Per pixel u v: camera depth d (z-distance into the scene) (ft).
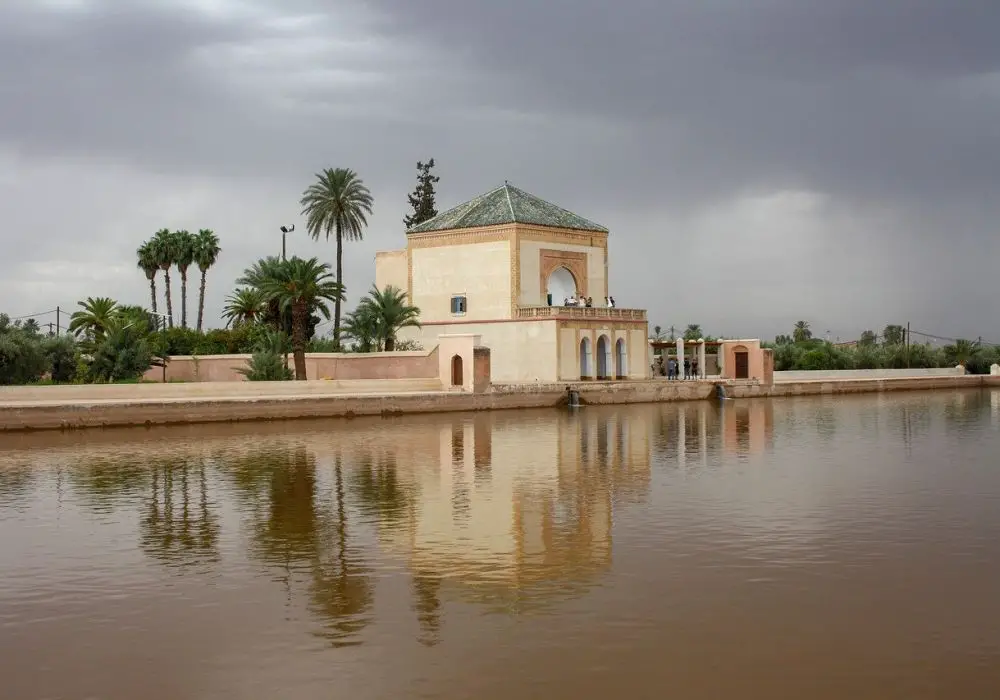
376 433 157.28
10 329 212.43
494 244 254.68
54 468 116.37
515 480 106.52
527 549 73.61
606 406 224.53
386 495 97.25
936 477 108.27
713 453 130.93
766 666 49.57
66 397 169.17
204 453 130.31
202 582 65.51
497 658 50.88
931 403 240.53
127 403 160.97
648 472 112.57
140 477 109.40
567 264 265.34
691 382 247.70
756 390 260.62
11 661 51.31
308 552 73.51
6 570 68.85
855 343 457.68
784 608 58.54
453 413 199.00
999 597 60.54
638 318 266.16
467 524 82.94
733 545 74.23
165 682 48.44
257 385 192.44
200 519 85.97
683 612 57.93
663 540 76.13
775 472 112.47
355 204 279.08
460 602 60.39
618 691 46.73
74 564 70.44
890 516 85.10
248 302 279.08
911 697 45.91
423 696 46.39
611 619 56.80
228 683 48.21
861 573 66.08
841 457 126.72
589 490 99.76
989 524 81.61
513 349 249.34
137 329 216.95
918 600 59.98
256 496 97.04
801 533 78.33
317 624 56.54
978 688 46.85
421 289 265.95
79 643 53.83
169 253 337.52
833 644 52.54
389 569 68.33
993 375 331.16
